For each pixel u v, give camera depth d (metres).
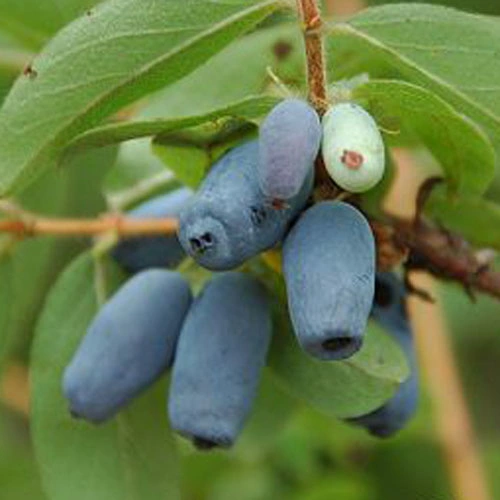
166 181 0.29
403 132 0.25
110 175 0.29
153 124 0.23
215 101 0.28
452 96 0.24
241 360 0.25
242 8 0.24
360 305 0.22
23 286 0.30
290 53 0.28
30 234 0.28
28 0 0.29
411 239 0.26
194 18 0.24
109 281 0.28
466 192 0.25
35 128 0.24
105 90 0.24
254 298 0.25
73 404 0.26
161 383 0.28
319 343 0.22
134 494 0.28
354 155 0.22
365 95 0.24
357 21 0.24
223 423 0.24
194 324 0.25
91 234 0.28
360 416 0.26
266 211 0.22
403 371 0.25
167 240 0.28
